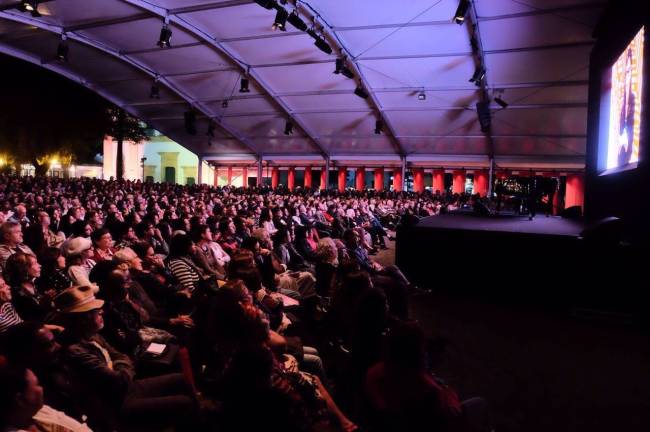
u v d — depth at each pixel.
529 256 6.25
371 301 2.78
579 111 18.33
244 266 3.95
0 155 29.78
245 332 2.67
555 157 21.94
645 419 3.17
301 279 5.88
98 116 29.25
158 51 18.30
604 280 5.76
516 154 22.47
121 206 11.73
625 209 7.07
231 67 19.09
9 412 1.69
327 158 26.52
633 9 6.94
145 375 3.10
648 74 5.97
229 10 14.55
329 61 17.69
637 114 6.54
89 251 4.48
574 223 7.71
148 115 26.27
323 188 27.88
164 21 14.82
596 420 3.14
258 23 15.35
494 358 4.26
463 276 6.71
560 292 6.02
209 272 5.64
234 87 21.11
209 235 6.03
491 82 17.22
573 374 3.93
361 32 15.01
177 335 3.51
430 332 4.97
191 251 5.29
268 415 1.88
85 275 4.32
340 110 21.81
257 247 5.69
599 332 5.07
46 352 2.20
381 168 26.72
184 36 16.70
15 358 2.13
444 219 8.58
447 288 6.80
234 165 30.75
